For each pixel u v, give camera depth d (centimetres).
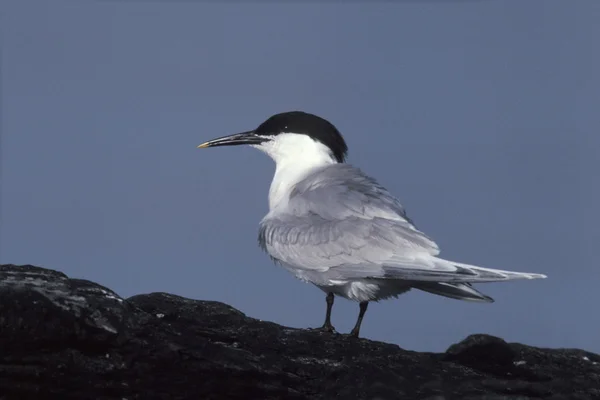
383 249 1116
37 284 888
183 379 895
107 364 877
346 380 937
